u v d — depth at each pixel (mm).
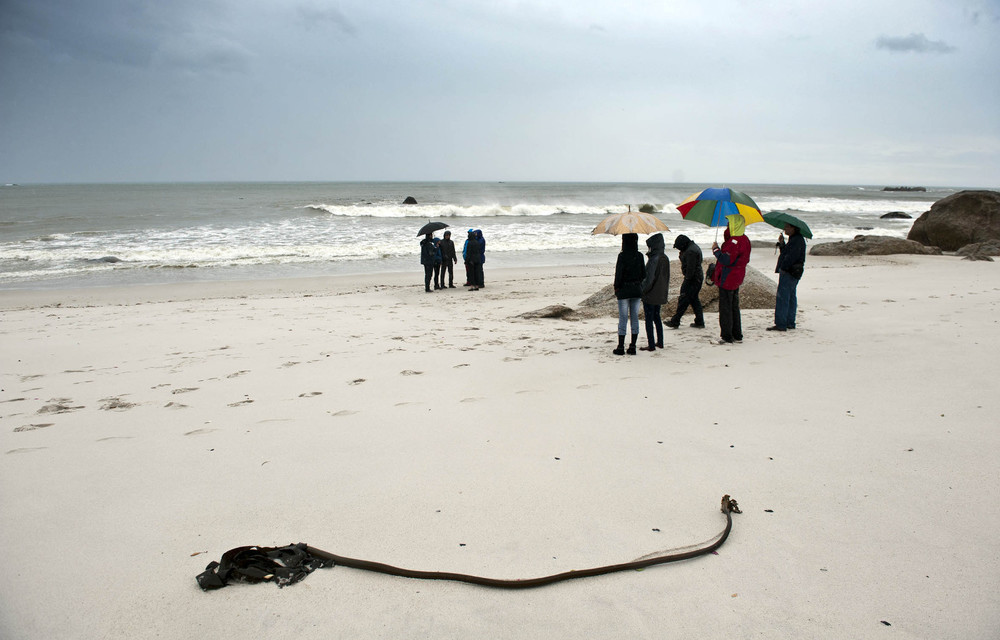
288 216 42156
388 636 2598
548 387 6500
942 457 4371
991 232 25203
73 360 8406
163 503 3857
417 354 8398
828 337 8852
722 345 8562
